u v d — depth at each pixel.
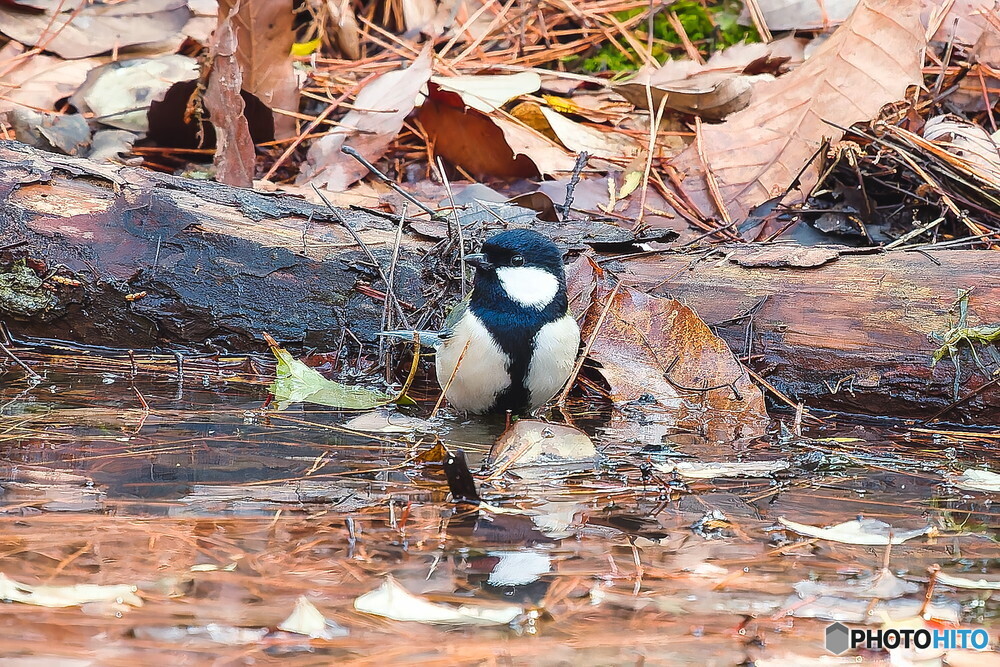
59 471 5.35
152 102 9.38
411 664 3.42
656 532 4.75
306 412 6.85
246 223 7.75
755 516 5.03
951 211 8.80
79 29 10.48
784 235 8.87
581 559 4.39
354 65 11.34
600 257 7.94
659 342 7.39
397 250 7.71
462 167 9.91
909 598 4.04
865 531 4.82
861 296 7.24
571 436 6.00
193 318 7.78
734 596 4.03
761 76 10.34
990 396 6.84
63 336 7.87
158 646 3.47
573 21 12.39
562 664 3.44
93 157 9.23
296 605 3.75
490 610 3.83
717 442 6.49
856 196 9.19
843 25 9.39
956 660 3.53
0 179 7.51
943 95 9.84
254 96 9.56
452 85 10.25
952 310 6.96
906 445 6.52
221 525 4.62
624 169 9.80
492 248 6.55
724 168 9.41
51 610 3.71
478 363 6.63
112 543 4.35
